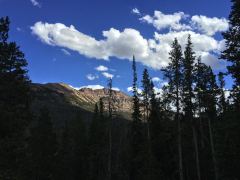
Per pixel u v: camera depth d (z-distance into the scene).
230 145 27.28
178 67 38.12
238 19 24.86
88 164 63.22
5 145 22.67
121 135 64.88
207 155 45.62
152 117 50.59
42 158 47.22
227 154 27.89
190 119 40.09
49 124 51.66
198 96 39.94
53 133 53.25
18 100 27.38
